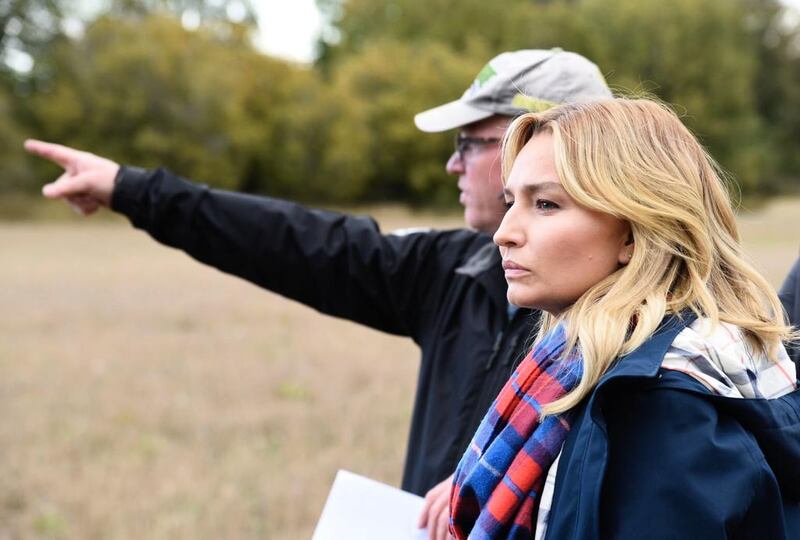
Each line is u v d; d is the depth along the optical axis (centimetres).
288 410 698
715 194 142
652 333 128
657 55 5591
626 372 121
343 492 194
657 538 117
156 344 994
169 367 866
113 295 1467
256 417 675
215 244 238
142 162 4603
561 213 134
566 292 136
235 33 5559
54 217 3972
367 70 5188
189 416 680
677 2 5681
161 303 1363
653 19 5625
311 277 238
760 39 6850
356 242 236
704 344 127
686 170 137
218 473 550
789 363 140
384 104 5016
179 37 4931
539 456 132
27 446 600
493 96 218
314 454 596
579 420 129
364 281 236
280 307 1324
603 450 121
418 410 229
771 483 121
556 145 135
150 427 656
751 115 6034
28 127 4631
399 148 5016
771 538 122
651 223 130
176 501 504
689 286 133
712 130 5597
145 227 239
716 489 116
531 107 213
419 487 217
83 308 1298
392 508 191
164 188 236
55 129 4584
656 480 119
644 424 122
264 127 4903
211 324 1156
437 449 215
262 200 241
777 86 6788
